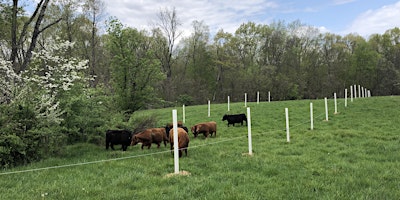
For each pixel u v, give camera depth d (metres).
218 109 25.25
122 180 6.77
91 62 33.62
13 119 9.33
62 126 11.89
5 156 8.67
